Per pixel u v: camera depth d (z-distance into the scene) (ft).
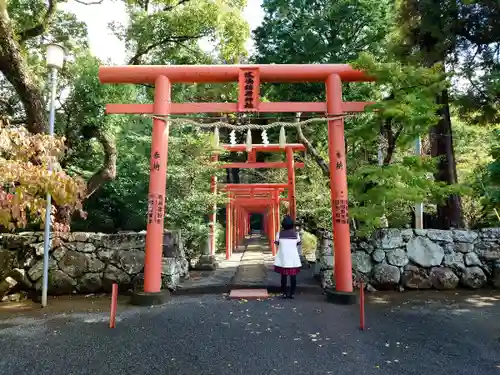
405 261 22.52
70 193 15.51
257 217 138.00
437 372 10.36
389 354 11.74
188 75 21.29
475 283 22.29
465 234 23.00
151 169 20.67
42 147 14.84
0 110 31.17
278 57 41.73
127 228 41.55
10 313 17.46
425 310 17.52
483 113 27.48
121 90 28.71
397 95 20.02
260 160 57.52
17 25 29.81
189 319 16.02
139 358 11.42
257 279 24.84
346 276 19.85
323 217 36.17
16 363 11.05
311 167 40.42
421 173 20.44
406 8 27.07
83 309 18.21
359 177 20.71
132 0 33.53
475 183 24.64
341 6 36.63
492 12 24.49
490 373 10.29
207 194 32.30
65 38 32.04
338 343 12.80
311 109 21.44
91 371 10.45
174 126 36.58
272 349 12.19
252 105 21.21
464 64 26.63
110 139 30.89
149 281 19.79
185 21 31.78
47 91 29.86
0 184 13.71
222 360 11.24
